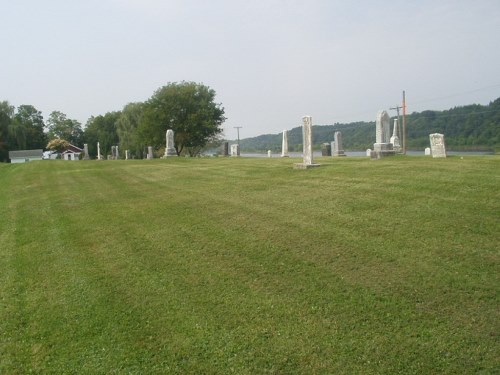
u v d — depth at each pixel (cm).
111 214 1104
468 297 483
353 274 573
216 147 6638
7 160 7362
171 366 429
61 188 1705
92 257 772
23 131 7644
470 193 866
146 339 479
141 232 896
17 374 437
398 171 1229
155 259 723
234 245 739
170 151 3381
